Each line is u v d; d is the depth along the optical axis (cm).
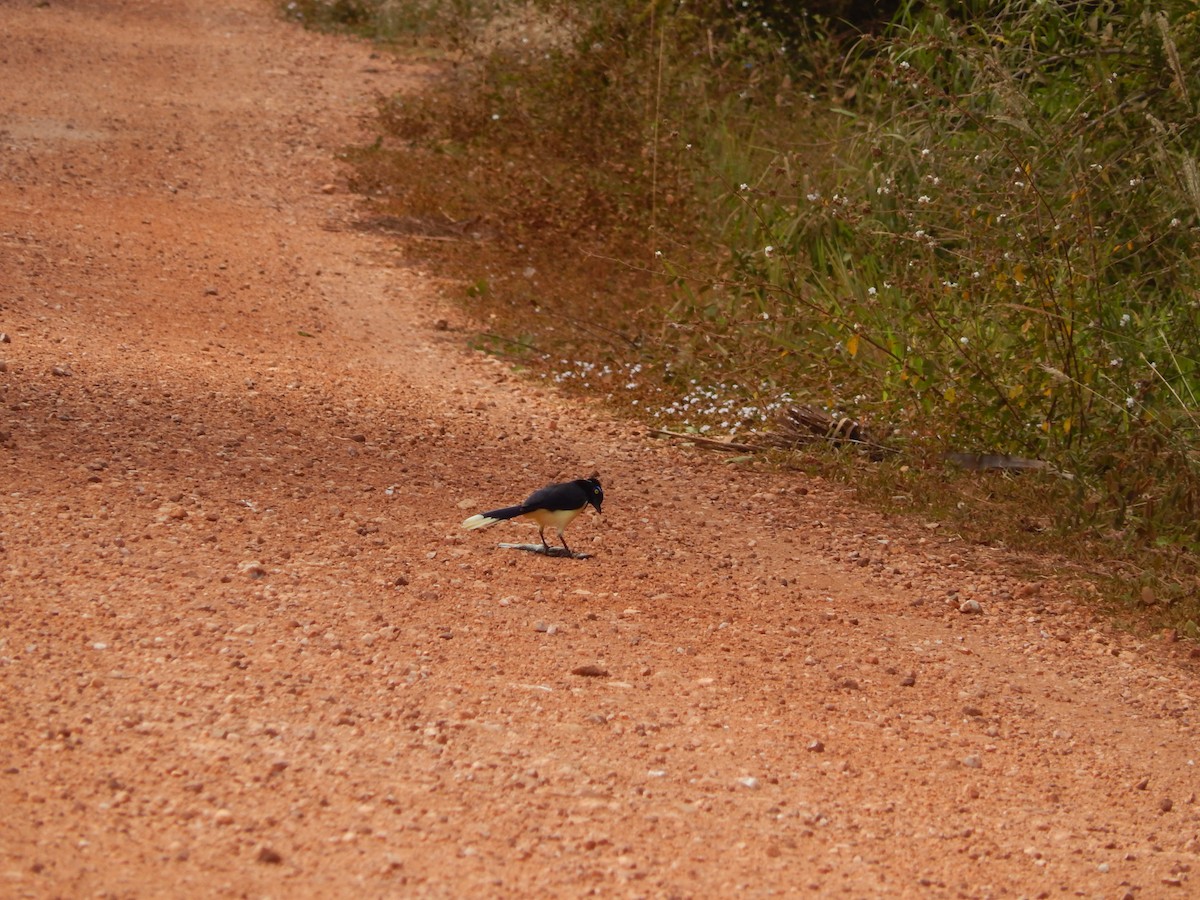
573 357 3828
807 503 2866
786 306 3603
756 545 2583
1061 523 2719
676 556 2450
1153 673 2123
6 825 1272
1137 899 1429
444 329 4006
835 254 3888
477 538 2370
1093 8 4444
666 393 3553
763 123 5047
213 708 1577
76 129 5981
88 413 2689
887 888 1385
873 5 5941
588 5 5753
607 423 3331
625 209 4681
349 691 1677
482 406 3322
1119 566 2583
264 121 6450
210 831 1316
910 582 2450
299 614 1891
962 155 3856
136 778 1400
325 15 8875
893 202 4028
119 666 1653
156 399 2873
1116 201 3516
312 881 1253
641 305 4228
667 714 1748
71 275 3928
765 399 3425
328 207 5275
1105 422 2931
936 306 3278
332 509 2384
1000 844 1522
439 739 1580
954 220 3622
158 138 5991
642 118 5225
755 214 4228
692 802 1519
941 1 4409
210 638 1769
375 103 6812
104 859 1241
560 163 5403
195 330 3625
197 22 8619
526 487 2722
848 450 3177
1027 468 2984
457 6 7506
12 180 5056
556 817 1442
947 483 2944
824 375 3438
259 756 1480
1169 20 3888
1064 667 2120
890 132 4169
